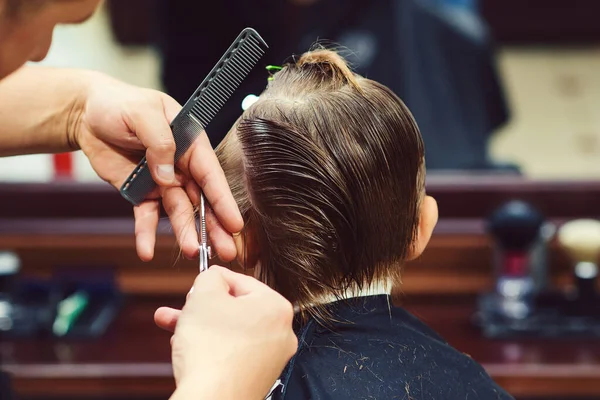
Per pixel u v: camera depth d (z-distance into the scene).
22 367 1.60
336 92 0.93
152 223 0.95
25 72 1.08
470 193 1.91
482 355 1.64
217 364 0.69
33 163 2.27
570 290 1.81
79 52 4.17
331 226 0.90
